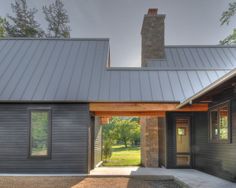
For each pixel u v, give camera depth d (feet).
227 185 29.45
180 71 44.93
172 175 37.22
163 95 40.24
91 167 45.14
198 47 58.59
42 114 39.58
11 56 47.67
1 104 39.68
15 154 38.99
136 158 70.79
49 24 110.73
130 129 115.96
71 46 50.62
